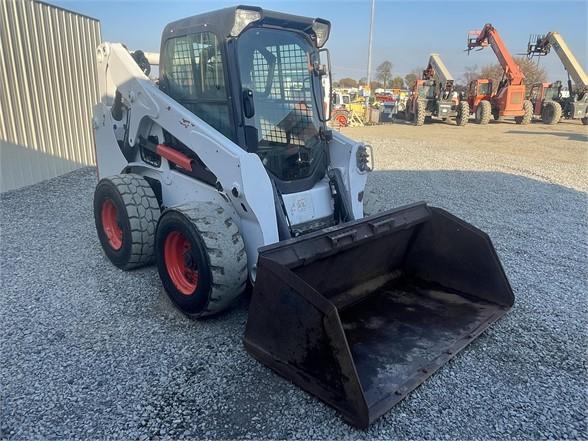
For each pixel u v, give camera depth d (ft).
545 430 8.01
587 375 9.50
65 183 26.58
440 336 10.37
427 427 8.00
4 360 9.66
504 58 65.16
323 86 13.01
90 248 16.25
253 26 11.41
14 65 24.44
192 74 12.38
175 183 13.15
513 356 10.09
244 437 7.67
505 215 21.61
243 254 10.44
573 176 30.89
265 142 11.72
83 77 31.35
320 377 8.16
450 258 12.44
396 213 11.57
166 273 11.64
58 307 11.96
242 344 10.30
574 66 63.87
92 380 9.05
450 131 59.67
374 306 11.68
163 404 8.41
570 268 15.24
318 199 12.39
